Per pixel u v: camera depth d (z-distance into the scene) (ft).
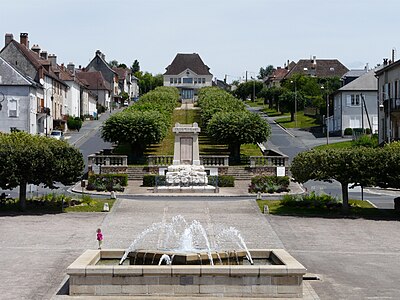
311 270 68.54
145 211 110.73
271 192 140.15
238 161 181.98
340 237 89.61
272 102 382.01
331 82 360.48
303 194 133.28
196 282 54.95
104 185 142.92
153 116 183.62
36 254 76.02
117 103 445.37
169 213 108.47
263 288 55.06
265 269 55.01
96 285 55.21
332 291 59.21
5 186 109.91
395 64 179.83
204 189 141.59
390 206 120.47
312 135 255.91
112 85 443.32
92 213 108.99
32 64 242.78
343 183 111.34
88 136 256.93
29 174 109.40
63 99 292.81
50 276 64.59
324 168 110.11
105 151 190.19
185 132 152.15
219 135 179.22
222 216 105.70
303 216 107.45
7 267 68.80
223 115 185.37
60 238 86.79
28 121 220.23
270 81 483.51
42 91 242.99
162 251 61.67
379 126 200.13
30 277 64.13
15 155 107.96
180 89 472.85
